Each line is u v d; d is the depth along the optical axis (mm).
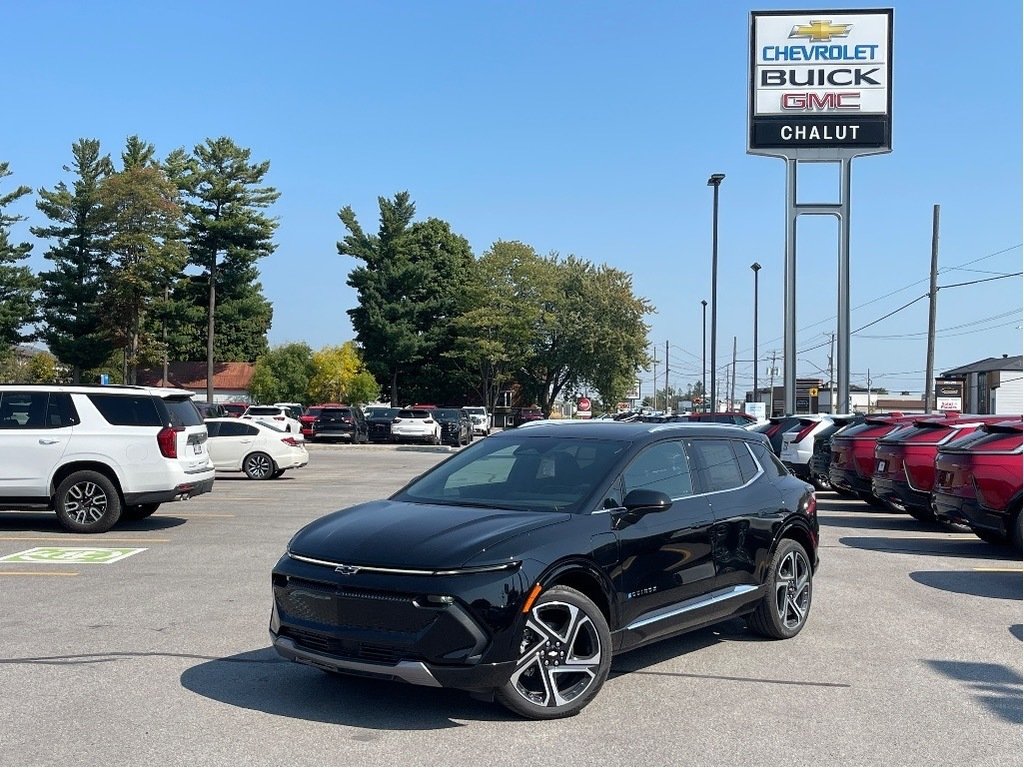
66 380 78375
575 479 6609
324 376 70688
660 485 6914
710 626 7727
